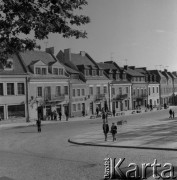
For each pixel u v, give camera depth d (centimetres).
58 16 1026
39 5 994
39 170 1499
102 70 6266
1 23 992
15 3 954
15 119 4397
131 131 3056
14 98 4406
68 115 5244
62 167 1552
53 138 2791
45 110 4891
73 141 2495
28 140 2700
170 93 9125
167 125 3572
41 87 4831
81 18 1073
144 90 7644
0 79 4231
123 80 6906
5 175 1414
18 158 1839
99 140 2506
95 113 5959
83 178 1324
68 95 5338
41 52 5394
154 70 8575
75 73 5653
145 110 6581
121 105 6762
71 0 1012
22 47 1091
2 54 1123
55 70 5153
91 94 5903
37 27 1017
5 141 2666
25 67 4619
